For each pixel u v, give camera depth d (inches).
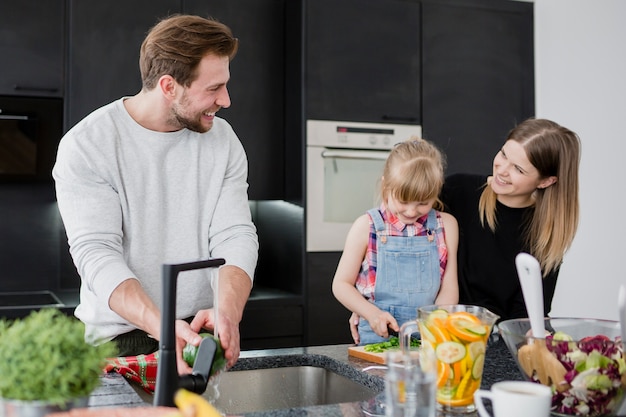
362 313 69.6
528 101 137.8
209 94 62.4
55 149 116.2
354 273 75.8
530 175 70.6
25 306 103.9
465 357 42.3
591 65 149.3
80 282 126.7
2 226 122.4
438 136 130.6
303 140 119.0
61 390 31.9
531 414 33.5
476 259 75.6
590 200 149.3
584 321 48.1
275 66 126.0
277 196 126.1
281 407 60.0
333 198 121.2
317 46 121.1
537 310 42.5
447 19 131.6
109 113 64.4
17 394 31.6
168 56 60.4
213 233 67.4
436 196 72.7
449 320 42.6
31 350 31.8
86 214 60.4
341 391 57.6
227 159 69.1
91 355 33.4
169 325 37.5
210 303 67.6
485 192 76.5
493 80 135.0
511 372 53.1
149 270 65.2
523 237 75.3
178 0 118.3
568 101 147.4
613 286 151.1
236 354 48.5
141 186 64.7
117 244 61.4
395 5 127.3
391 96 126.8
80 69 112.2
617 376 39.5
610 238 150.9
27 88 110.5
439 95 130.7
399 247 75.5
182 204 66.7
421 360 36.1
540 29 145.4
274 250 131.7
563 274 147.6
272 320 116.1
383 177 74.9
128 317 54.2
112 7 114.0
